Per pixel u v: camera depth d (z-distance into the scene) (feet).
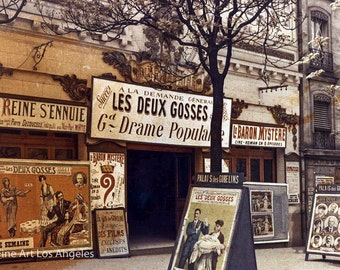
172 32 35.22
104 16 36.14
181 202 46.11
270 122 51.16
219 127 29.96
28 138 36.04
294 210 52.24
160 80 41.86
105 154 38.70
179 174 46.42
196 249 23.86
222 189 24.45
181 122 43.32
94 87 37.63
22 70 34.63
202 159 45.44
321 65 56.08
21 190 33.83
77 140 38.06
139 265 34.40
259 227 47.03
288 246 49.88
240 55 48.32
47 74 35.83
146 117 40.93
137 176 57.52
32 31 35.12
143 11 35.06
